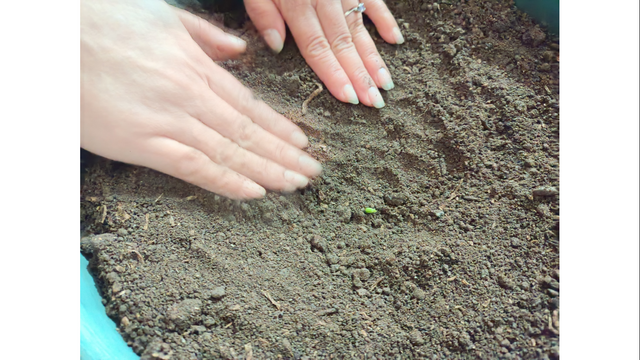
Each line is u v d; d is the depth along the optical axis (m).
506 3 0.51
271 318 0.40
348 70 0.48
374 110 0.48
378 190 0.45
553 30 0.50
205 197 0.44
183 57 0.45
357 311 0.41
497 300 0.40
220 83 0.46
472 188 0.44
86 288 0.40
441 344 0.39
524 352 0.39
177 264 0.41
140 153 0.43
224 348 0.39
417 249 0.42
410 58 0.50
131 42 0.44
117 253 0.41
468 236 0.42
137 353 0.39
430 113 0.47
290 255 0.43
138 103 0.43
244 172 0.44
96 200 0.43
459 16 0.51
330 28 0.48
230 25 0.50
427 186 0.45
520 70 0.48
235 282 0.41
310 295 0.41
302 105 0.47
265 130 0.45
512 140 0.45
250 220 0.44
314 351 0.39
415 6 0.52
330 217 0.44
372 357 0.39
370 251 0.43
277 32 0.49
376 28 0.51
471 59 0.49
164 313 0.39
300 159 0.45
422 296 0.41
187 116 0.44
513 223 0.42
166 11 0.46
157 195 0.44
